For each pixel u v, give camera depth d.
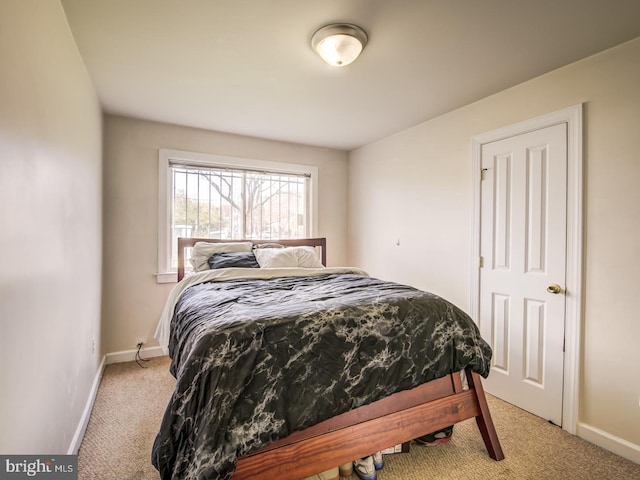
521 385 2.27
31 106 1.09
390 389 1.53
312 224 3.95
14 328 0.95
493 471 1.63
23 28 1.03
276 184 3.80
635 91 1.75
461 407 1.71
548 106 2.13
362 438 1.44
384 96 2.50
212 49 1.86
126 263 3.00
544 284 2.15
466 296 2.69
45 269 1.23
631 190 1.76
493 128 2.47
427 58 1.95
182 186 3.30
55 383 1.36
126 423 2.01
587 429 1.90
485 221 2.54
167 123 3.13
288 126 3.21
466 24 1.62
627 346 1.78
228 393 1.20
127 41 1.77
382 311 1.62
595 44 1.80
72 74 1.69
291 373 1.33
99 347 2.64
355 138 3.61
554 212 2.10
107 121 2.90
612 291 1.83
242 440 1.17
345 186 4.17
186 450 1.16
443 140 2.89
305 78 2.21
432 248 3.01
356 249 4.04
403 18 1.58
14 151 0.95
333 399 1.37
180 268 3.13
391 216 3.50
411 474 1.60
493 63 2.01
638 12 1.53
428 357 1.65
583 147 1.95
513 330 2.33
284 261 3.10
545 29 1.66
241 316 1.44
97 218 2.51
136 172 3.02
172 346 2.00
